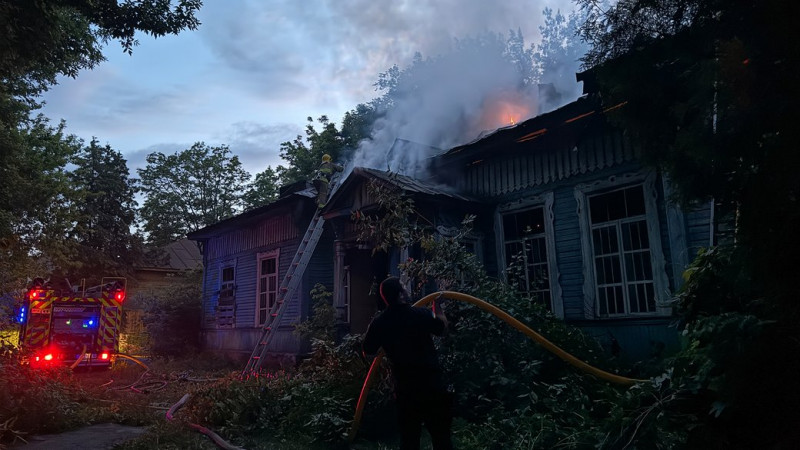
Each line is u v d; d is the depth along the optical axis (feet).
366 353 12.67
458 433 15.75
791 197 8.21
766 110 8.06
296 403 19.43
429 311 12.39
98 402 25.49
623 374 19.13
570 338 19.45
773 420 8.93
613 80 10.63
